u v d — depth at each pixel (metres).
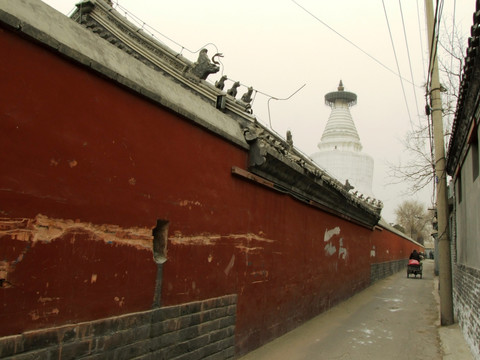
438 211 9.50
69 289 3.39
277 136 7.99
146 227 4.25
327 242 10.73
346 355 6.79
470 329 6.79
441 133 9.53
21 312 3.01
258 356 6.22
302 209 8.84
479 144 5.96
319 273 9.95
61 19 3.63
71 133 3.47
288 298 7.91
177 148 4.78
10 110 3.01
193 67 7.15
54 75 3.36
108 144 3.83
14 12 3.06
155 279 4.34
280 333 7.50
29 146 3.13
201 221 5.17
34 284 3.11
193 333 4.88
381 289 16.47
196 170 5.11
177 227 4.73
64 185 3.39
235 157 6.04
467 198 7.78
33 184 3.14
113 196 3.86
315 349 6.96
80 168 3.54
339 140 35.97
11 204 2.98
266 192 7.04
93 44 3.84
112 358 3.73
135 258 4.09
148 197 4.29
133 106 4.15
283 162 6.93
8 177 2.97
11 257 2.96
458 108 6.64
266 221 6.99
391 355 6.96
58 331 3.24
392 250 25.44
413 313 11.11
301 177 8.00
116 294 3.85
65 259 3.37
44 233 3.21
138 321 4.06
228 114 6.67
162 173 4.51
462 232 8.88
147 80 4.39
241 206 6.17
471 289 6.87
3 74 2.98
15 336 2.93
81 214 3.52
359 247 15.03
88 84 3.66
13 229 2.98
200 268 5.12
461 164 8.62
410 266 23.17
